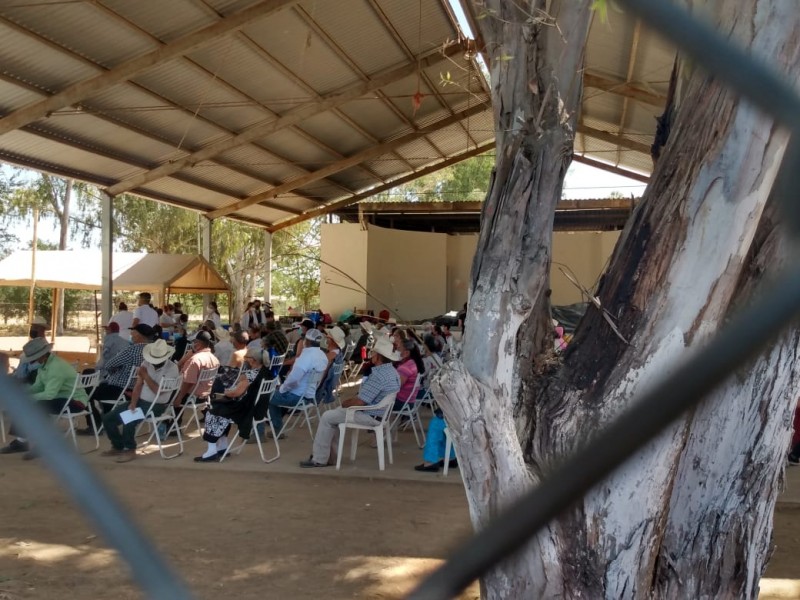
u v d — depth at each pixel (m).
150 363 7.47
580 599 2.67
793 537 5.38
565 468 1.65
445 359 2.89
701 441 2.86
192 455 7.73
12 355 12.92
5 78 10.95
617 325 2.74
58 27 10.27
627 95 14.12
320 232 22.98
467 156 21.02
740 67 1.60
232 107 14.08
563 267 2.88
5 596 4.16
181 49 11.02
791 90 1.64
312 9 11.47
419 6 11.98
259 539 5.18
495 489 2.62
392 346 7.30
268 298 22.98
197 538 5.19
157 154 15.37
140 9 10.25
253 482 6.75
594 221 22.30
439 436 7.03
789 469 7.43
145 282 16.69
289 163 18.00
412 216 23.58
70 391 7.86
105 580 4.43
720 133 2.52
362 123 16.94
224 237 30.59
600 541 2.67
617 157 20.05
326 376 9.38
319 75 13.57
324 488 6.56
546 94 2.79
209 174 17.70
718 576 2.89
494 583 2.72
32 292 17.62
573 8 2.90
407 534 5.33
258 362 7.57
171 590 2.11
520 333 3.04
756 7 2.36
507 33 2.93
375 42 12.91
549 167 2.81
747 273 2.70
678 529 2.90
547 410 2.81
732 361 1.35
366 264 22.17
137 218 32.19
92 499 1.99
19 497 6.14
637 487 2.63
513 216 2.80
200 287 18.44
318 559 4.81
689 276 2.59
